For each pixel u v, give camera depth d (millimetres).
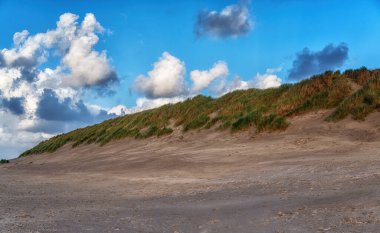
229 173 12688
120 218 7738
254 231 6281
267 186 9898
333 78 21391
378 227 5773
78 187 12930
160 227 6891
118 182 13320
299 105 19969
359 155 12547
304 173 10867
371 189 7953
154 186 11836
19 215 8242
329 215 6684
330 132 16297
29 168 22359
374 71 20938
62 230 6758
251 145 16938
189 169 14289
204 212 7906
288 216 6941
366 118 16484
